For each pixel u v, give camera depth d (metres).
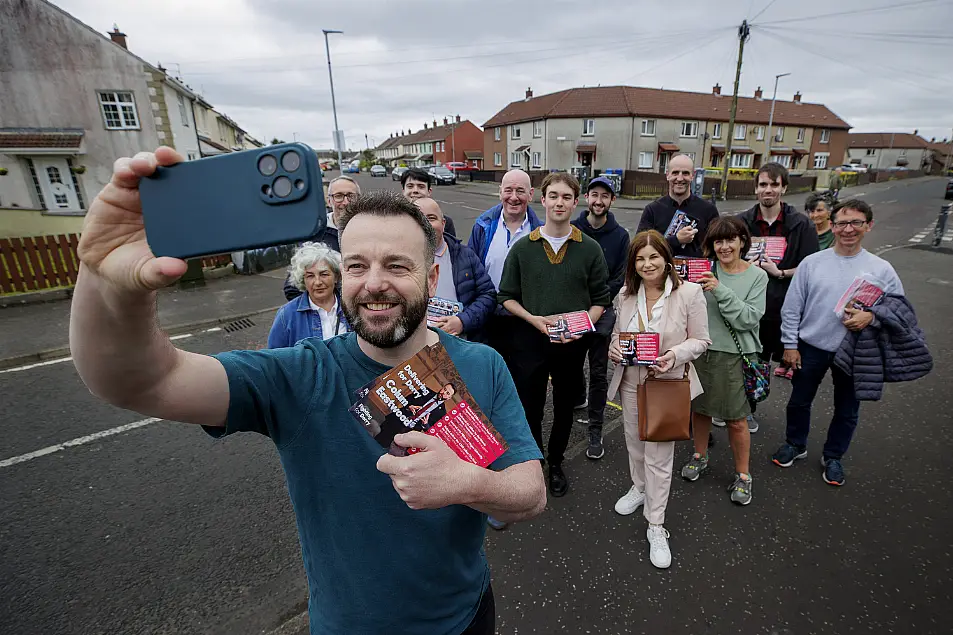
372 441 1.04
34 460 3.51
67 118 16.75
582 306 2.91
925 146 64.19
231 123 39.16
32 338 6.26
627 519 2.80
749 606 2.21
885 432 3.69
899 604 2.20
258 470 3.36
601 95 33.12
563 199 2.77
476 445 0.95
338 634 1.11
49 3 15.87
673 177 3.81
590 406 3.51
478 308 2.86
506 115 40.34
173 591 2.33
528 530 2.73
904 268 9.15
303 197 0.70
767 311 3.67
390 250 0.95
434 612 1.14
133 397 0.84
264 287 8.94
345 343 1.13
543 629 2.11
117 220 0.72
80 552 2.60
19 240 8.05
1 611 2.23
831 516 2.78
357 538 1.07
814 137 40.34
